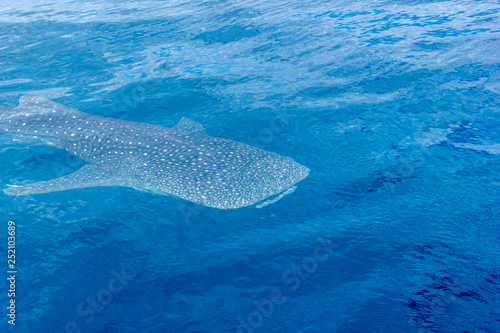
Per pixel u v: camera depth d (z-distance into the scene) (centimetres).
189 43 1021
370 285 377
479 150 554
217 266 414
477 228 431
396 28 1002
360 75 796
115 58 957
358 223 456
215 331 340
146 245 448
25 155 628
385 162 552
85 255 435
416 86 733
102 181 532
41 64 941
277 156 549
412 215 460
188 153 553
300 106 711
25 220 492
